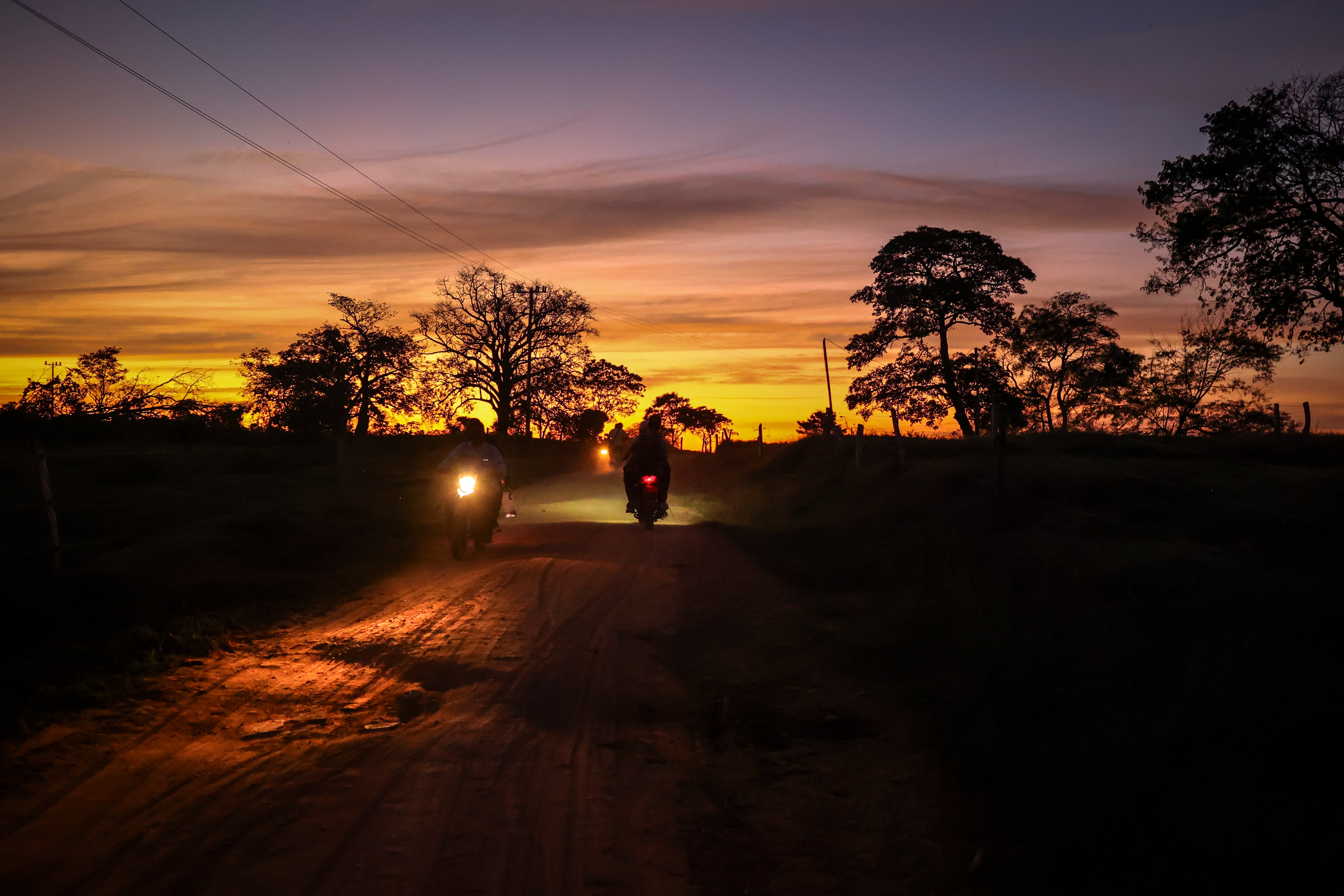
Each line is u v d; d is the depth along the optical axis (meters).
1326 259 26.20
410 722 5.04
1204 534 7.85
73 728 4.61
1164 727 3.90
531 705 5.32
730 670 6.33
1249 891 2.85
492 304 54.34
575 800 3.98
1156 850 3.14
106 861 3.22
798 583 9.61
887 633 6.95
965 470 13.62
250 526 10.92
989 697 4.90
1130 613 5.78
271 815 3.68
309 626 7.30
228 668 5.98
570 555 11.09
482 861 3.35
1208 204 27.42
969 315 43.69
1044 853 3.29
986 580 7.47
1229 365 34.44
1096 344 40.34
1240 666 4.28
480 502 11.23
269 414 47.22
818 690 5.82
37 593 6.80
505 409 54.81
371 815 3.72
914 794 4.12
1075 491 10.43
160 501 12.84
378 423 53.66
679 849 3.54
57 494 12.95
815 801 4.06
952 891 3.23
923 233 44.03
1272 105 25.98
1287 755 3.51
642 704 5.50
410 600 8.36
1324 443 14.30
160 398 21.91
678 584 9.46
